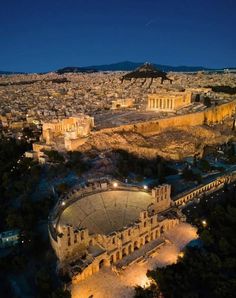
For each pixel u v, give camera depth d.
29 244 140.62
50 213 155.88
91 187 174.50
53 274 126.06
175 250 140.25
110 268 130.75
